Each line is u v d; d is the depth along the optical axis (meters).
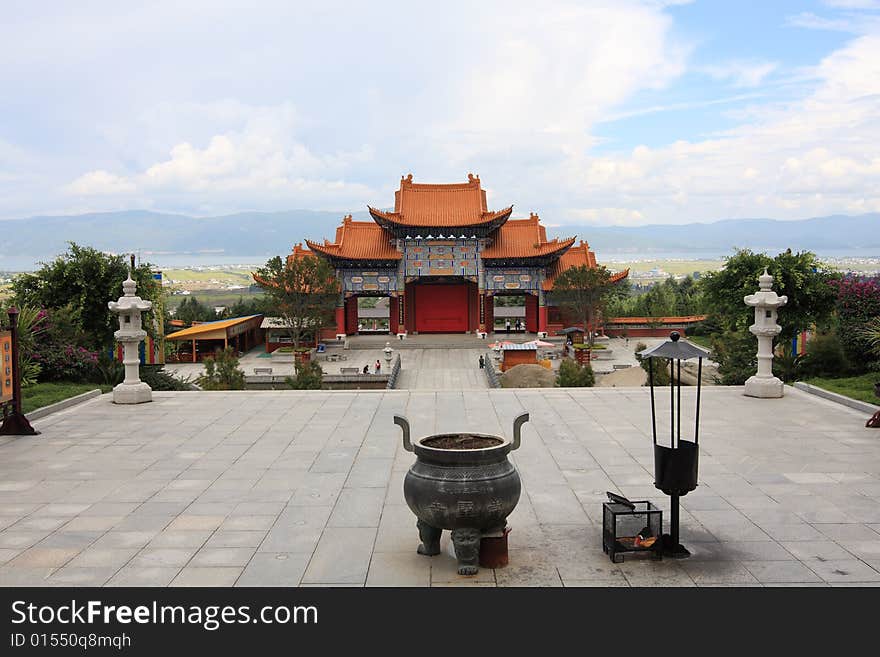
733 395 17.50
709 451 12.35
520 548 8.27
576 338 60.22
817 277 34.91
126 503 9.95
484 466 7.41
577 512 9.45
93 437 13.75
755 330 17.20
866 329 24.91
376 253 65.25
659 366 35.94
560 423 14.70
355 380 45.25
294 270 52.34
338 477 11.11
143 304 16.91
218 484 10.79
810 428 14.00
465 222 64.38
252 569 7.75
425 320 69.69
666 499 9.91
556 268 67.25
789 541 8.40
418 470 7.63
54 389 22.09
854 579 7.41
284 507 9.74
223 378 30.16
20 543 8.52
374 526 9.00
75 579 7.57
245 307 84.25
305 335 57.03
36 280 33.34
